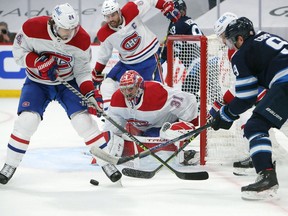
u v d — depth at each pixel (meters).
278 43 9.60
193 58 14.69
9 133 17.19
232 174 11.59
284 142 15.26
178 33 16.34
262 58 9.55
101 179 11.20
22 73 26.34
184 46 14.67
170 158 10.87
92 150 10.23
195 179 10.81
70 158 13.38
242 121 12.23
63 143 15.52
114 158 10.28
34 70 10.45
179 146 12.22
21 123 10.45
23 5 29.81
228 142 12.73
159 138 12.12
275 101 9.42
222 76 13.11
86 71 10.69
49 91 10.72
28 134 10.54
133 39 14.93
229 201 9.52
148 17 28.02
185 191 10.20
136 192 10.16
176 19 15.88
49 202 9.53
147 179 11.16
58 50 10.25
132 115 12.17
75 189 10.41
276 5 28.25
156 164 12.25
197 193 10.06
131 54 15.12
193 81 14.79
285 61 9.45
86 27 29.08
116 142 12.16
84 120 10.54
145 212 8.91
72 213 8.89
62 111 22.48
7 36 27.73
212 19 27.89
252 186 9.43
